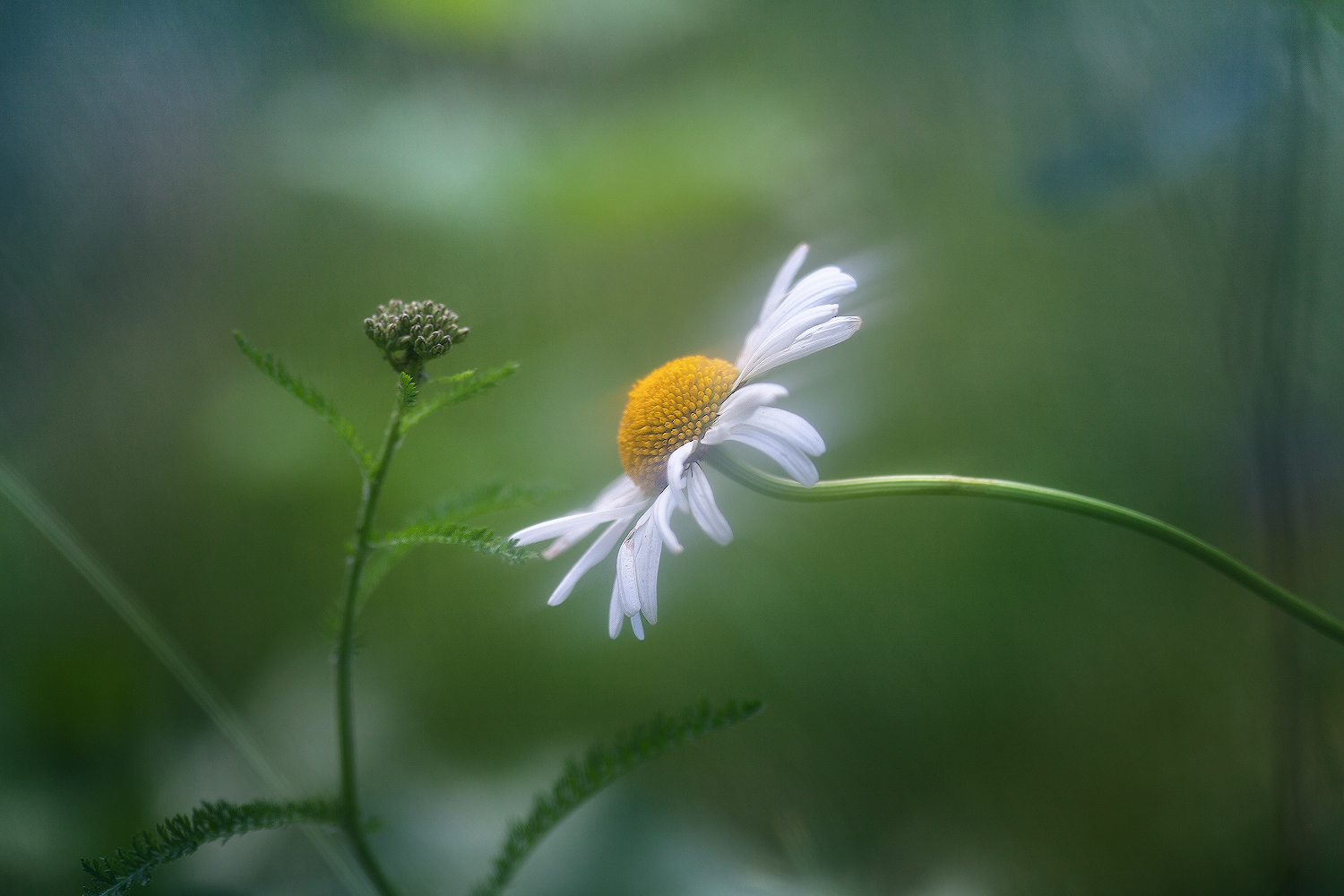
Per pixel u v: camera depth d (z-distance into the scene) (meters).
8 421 0.50
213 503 0.51
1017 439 0.49
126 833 0.46
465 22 0.59
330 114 0.58
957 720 0.47
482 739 0.48
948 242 0.50
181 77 0.54
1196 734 0.46
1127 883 0.45
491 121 0.60
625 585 0.41
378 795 0.47
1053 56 0.48
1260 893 0.44
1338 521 0.45
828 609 0.48
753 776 0.47
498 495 0.42
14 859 0.45
